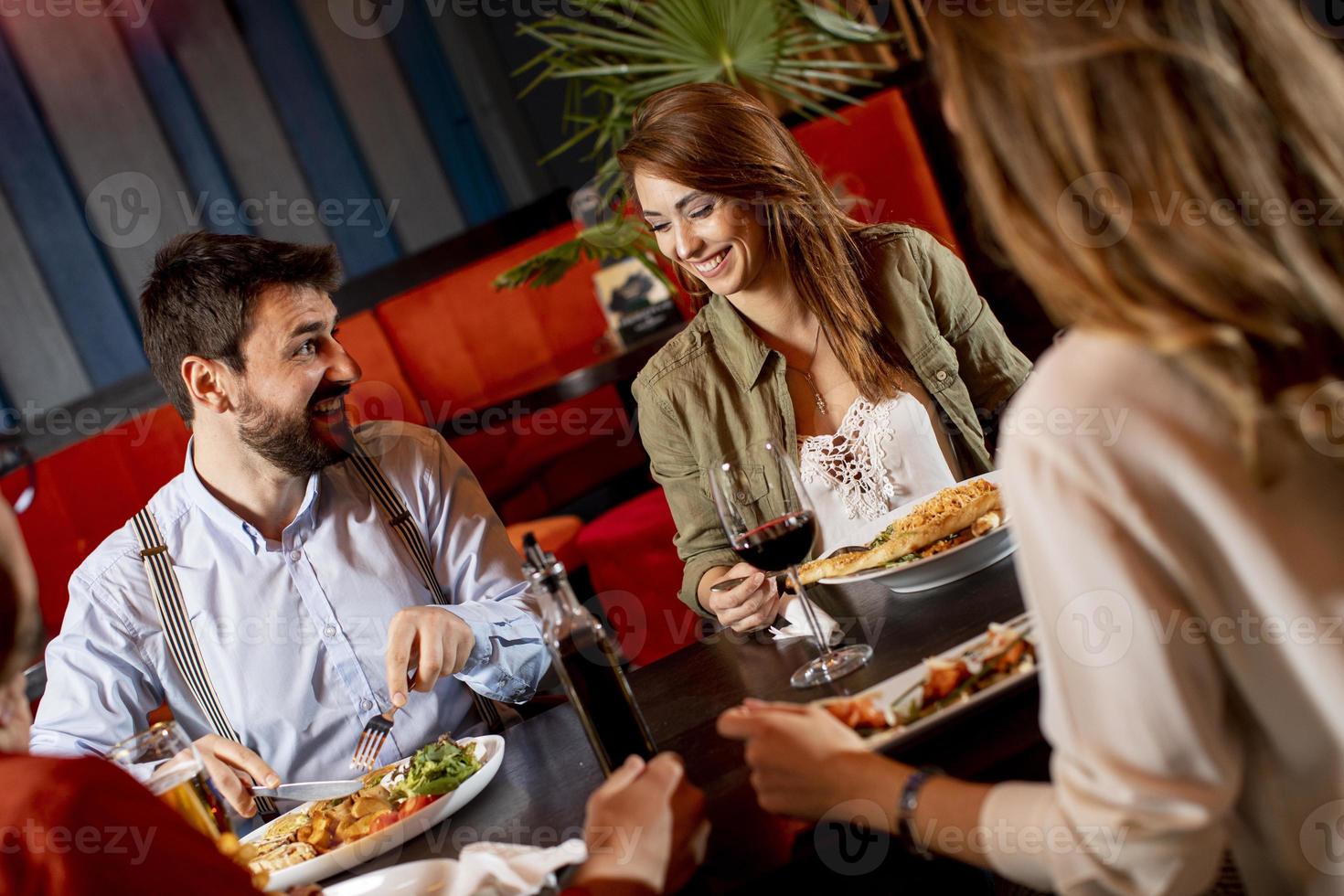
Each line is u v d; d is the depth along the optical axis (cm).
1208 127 66
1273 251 66
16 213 419
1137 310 67
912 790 84
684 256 177
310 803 131
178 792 101
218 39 428
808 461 183
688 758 107
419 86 440
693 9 312
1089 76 67
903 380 183
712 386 186
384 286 390
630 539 310
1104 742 69
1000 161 72
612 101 405
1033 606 71
